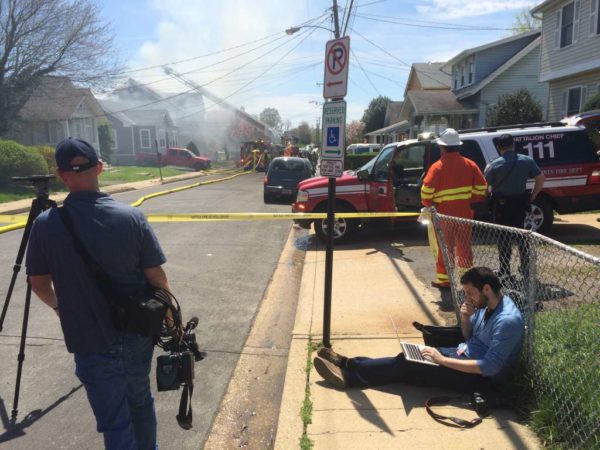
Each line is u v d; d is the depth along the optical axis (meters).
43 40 28.14
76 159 2.36
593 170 8.10
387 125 52.81
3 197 17.84
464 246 5.27
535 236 3.38
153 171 34.44
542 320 4.10
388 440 3.07
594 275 5.46
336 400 3.59
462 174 5.62
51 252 2.33
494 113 21.80
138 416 2.62
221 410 3.78
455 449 2.95
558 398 3.04
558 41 18.41
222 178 29.83
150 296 2.46
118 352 2.42
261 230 11.34
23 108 31.94
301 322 5.16
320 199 9.14
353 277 6.85
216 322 5.54
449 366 3.45
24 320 3.67
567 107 18.61
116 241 2.35
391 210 8.66
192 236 10.55
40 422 3.57
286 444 3.13
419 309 5.43
